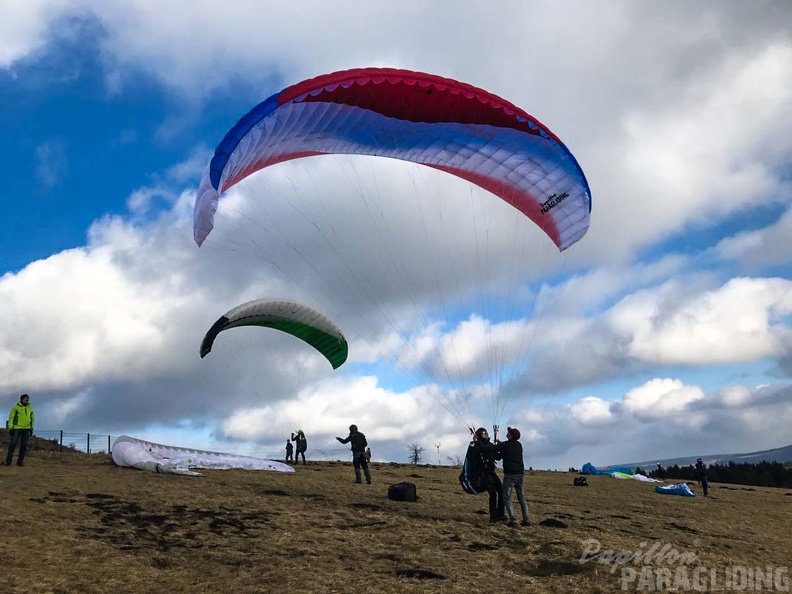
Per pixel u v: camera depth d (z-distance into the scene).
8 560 9.23
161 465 18.00
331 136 16.97
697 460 27.56
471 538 12.91
